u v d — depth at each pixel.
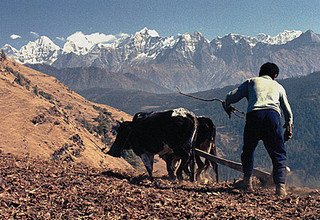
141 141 12.80
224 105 10.16
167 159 12.94
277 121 9.46
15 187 9.09
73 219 7.30
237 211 8.02
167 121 12.34
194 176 12.25
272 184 10.49
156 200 8.70
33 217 7.30
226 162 11.79
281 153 9.60
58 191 9.09
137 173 14.09
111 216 7.54
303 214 7.82
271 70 10.05
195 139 12.33
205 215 7.71
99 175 12.00
